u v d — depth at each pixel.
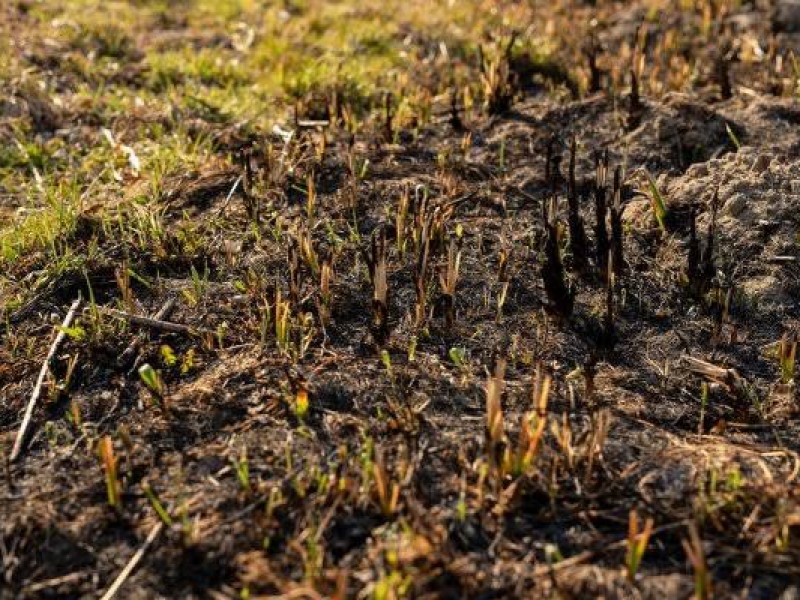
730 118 1.37
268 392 1.03
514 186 1.30
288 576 0.90
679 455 0.98
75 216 1.23
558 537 0.92
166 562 0.91
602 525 0.93
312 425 1.00
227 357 1.07
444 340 1.09
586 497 0.95
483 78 1.47
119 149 1.38
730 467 0.96
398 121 1.41
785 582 0.89
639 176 1.29
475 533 0.92
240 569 0.90
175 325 1.10
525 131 1.39
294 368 1.05
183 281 1.16
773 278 1.14
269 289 1.13
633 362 1.08
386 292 1.06
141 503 0.95
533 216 1.25
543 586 0.89
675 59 1.58
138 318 1.10
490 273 1.17
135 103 1.50
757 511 0.93
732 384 1.04
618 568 0.90
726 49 1.57
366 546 0.91
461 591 0.89
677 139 1.34
